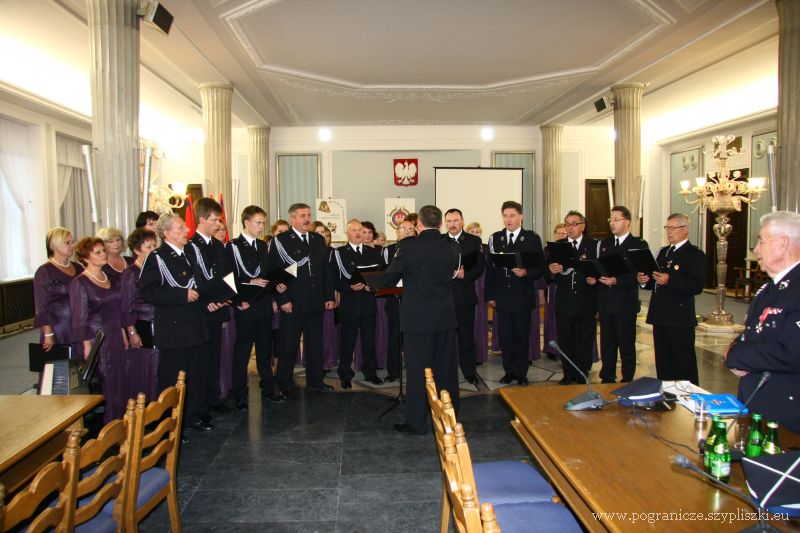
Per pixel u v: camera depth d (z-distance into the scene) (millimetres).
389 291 3732
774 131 9023
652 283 3814
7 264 7547
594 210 11312
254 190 10250
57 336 3576
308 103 8578
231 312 3998
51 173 8086
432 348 3443
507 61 6738
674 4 5074
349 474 2920
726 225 7219
